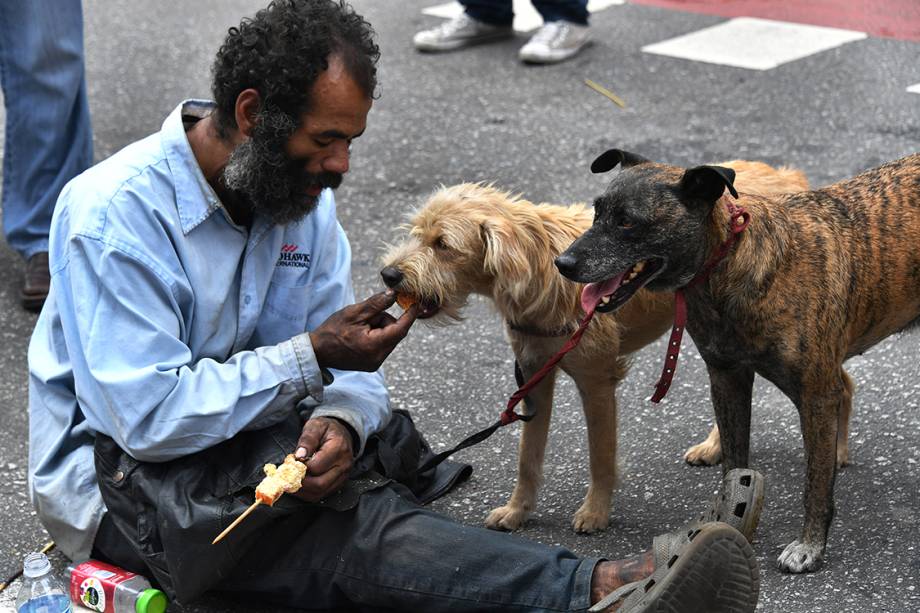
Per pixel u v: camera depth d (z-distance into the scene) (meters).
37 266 5.76
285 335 3.64
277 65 3.09
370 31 3.24
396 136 7.43
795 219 3.52
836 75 7.74
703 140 6.96
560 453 4.43
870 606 3.41
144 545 3.37
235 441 3.43
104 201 3.29
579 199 6.42
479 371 5.06
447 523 3.27
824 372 3.46
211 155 3.35
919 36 8.36
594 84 7.95
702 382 4.82
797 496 4.02
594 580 3.14
